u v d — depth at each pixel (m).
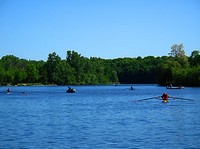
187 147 29.88
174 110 62.84
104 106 75.12
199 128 40.25
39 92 156.38
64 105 79.25
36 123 45.34
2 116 54.25
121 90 176.00
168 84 190.38
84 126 42.34
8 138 33.94
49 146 30.28
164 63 198.12
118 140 32.81
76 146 30.25
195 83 180.75
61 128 40.62
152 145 30.61
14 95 129.38
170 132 37.31
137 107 70.69
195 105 73.88
